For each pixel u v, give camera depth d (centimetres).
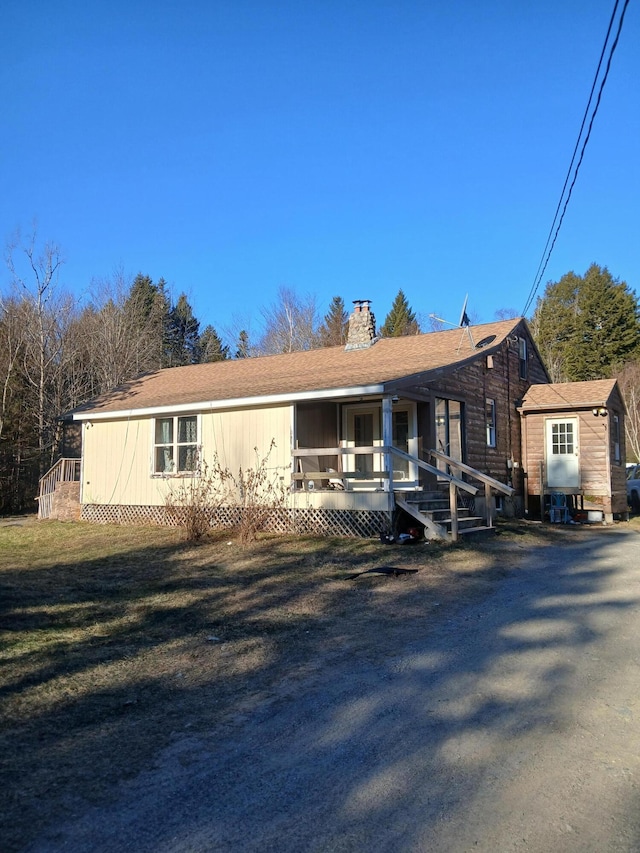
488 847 305
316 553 1143
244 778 376
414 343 1950
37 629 688
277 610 769
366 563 1050
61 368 2911
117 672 559
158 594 857
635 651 604
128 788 365
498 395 1884
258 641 647
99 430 1811
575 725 441
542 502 1894
